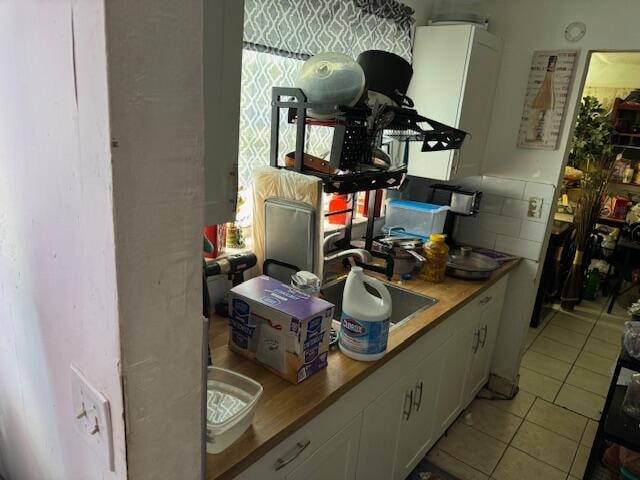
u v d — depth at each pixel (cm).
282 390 125
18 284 85
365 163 176
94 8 46
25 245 78
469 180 277
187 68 53
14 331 94
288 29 182
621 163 480
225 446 101
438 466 216
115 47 46
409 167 252
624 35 219
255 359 137
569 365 320
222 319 163
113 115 48
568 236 400
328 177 167
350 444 145
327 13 195
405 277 218
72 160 56
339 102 162
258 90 183
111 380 59
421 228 252
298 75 171
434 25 241
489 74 247
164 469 67
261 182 179
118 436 61
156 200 54
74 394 72
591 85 496
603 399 281
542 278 363
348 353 143
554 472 217
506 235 268
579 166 446
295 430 114
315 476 132
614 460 203
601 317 404
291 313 125
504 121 260
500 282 250
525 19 245
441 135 188
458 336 210
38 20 57
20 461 114
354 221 246
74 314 66
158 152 53
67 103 54
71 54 51
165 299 59
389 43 229
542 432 246
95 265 56
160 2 49
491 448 231
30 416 98
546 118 246
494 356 281
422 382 185
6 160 76
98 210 53
